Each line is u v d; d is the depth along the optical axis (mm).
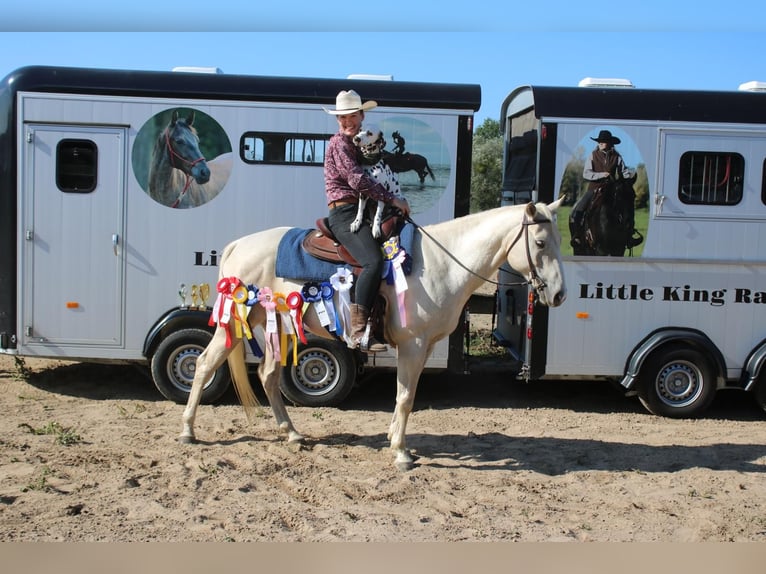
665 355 7566
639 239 7523
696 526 4848
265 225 7453
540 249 5508
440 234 5812
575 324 7559
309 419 7191
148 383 8500
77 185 7344
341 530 4625
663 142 7453
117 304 7438
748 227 7547
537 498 5301
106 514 4723
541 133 7402
